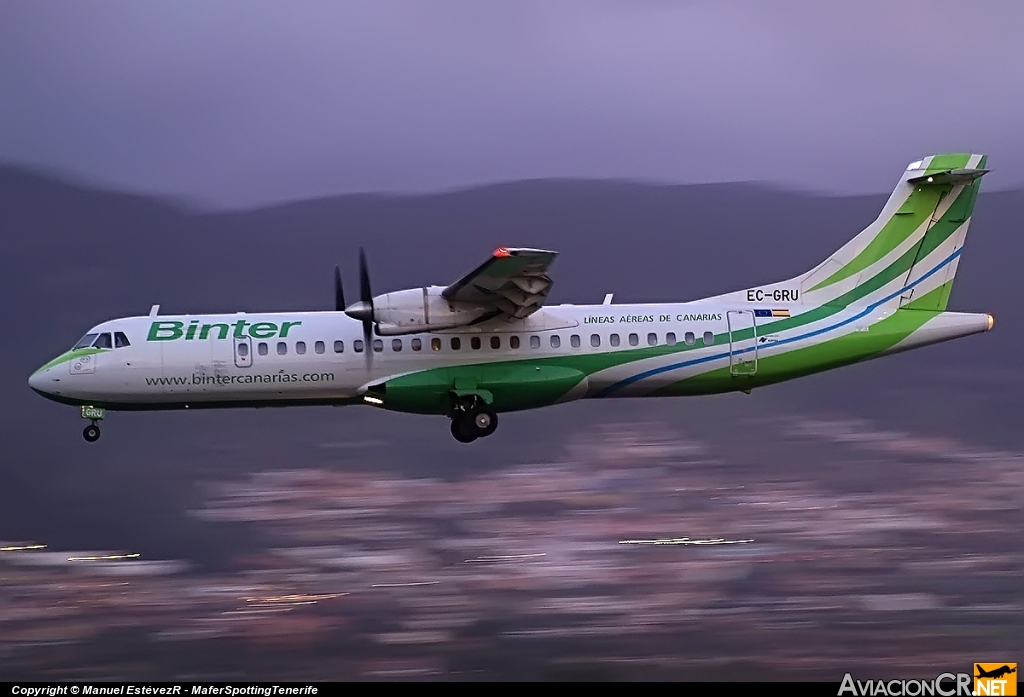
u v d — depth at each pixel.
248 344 92.56
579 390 93.69
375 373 92.69
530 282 85.94
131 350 92.25
